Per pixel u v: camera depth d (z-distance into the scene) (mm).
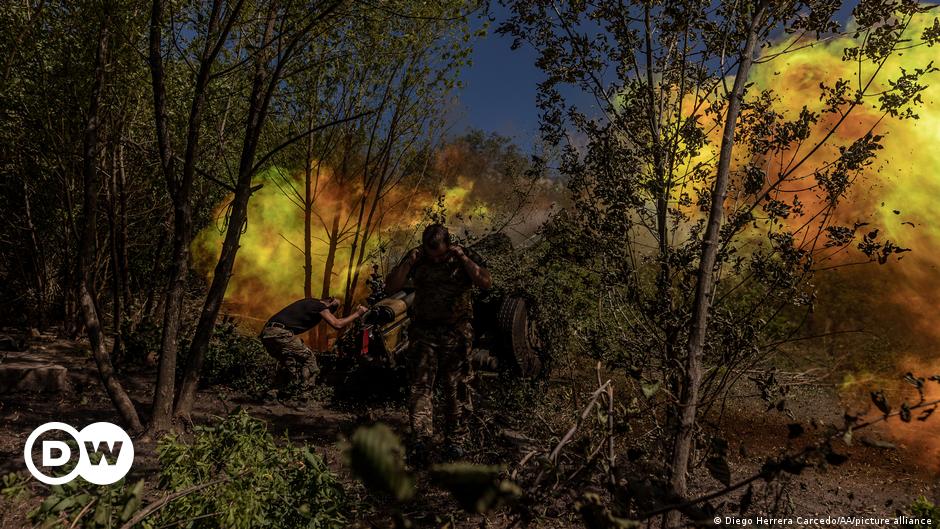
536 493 2004
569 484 2131
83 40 5977
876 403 1690
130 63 6082
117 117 6840
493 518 3854
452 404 4926
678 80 4340
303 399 6469
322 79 7742
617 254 4086
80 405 5961
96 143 5262
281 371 6512
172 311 5078
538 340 6773
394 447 861
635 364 3896
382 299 6539
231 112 7453
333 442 5293
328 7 5238
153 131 7422
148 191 8789
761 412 6023
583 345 4711
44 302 8836
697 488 4344
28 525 3422
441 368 4980
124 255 8039
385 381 6418
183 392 5215
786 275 3668
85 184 5184
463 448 4863
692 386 2586
